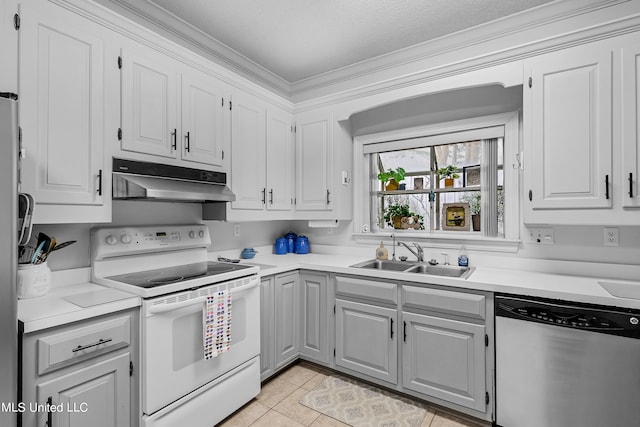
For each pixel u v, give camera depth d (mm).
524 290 1671
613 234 1910
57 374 1243
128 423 1454
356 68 2748
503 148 2359
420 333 1995
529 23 2033
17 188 1032
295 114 2951
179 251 2203
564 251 2057
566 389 1566
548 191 1809
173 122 1920
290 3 1954
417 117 2676
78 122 1506
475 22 2139
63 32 1455
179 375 1607
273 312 2305
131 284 1611
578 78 1737
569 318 1554
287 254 3066
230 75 2312
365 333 2213
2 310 988
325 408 2008
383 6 1980
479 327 1803
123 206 1987
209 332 1710
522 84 1951
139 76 1752
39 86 1379
